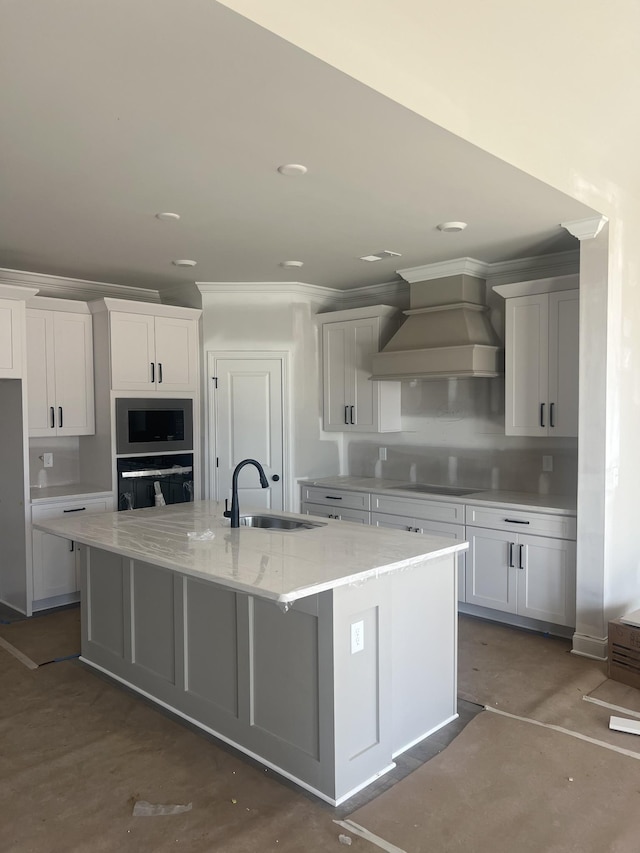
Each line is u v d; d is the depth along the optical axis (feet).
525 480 15.51
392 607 8.54
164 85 6.77
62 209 11.03
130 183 9.75
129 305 16.17
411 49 7.13
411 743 8.95
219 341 17.84
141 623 10.56
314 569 7.91
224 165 9.02
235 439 18.02
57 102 7.16
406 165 8.99
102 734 9.34
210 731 9.32
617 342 12.12
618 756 8.64
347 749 7.74
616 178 11.66
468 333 14.76
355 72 6.59
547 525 13.01
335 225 12.04
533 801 7.64
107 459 16.20
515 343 14.15
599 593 12.04
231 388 17.97
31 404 15.38
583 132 9.99
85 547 11.81
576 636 12.35
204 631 9.34
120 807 7.60
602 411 11.86
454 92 7.88
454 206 10.91
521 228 12.29
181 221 11.76
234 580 7.46
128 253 14.21
